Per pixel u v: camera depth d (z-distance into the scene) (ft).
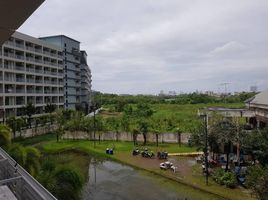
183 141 147.74
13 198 16.74
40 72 211.41
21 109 186.09
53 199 15.34
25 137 161.89
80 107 281.74
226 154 96.48
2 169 25.80
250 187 64.39
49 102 220.43
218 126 94.32
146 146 144.05
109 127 173.47
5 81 173.47
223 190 79.15
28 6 11.90
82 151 135.23
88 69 343.05
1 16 12.75
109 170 105.60
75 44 282.36
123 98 380.58
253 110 115.75
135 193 81.30
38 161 56.34
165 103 310.86
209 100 295.69
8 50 179.42
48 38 258.57
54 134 180.04
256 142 83.35
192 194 78.74
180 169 102.78
